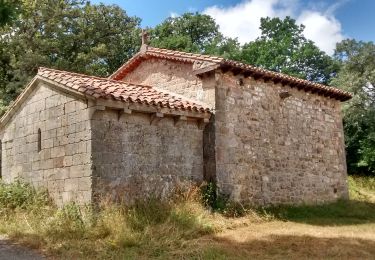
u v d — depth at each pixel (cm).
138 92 1185
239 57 3441
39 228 893
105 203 949
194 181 1172
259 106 1353
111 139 1020
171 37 3297
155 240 816
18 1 952
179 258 720
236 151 1248
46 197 1105
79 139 1023
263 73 1327
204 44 3659
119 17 3125
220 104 1227
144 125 1088
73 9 2819
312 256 761
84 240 827
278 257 748
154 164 1092
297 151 1471
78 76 1225
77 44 2858
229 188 1205
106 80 1292
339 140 1691
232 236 925
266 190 1320
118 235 813
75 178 1024
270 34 3756
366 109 2766
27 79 2458
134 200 1035
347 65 3000
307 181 1489
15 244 823
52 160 1113
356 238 938
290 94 1473
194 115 1167
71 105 1065
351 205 1523
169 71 1406
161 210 974
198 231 928
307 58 3616
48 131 1143
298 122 1499
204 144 1214
